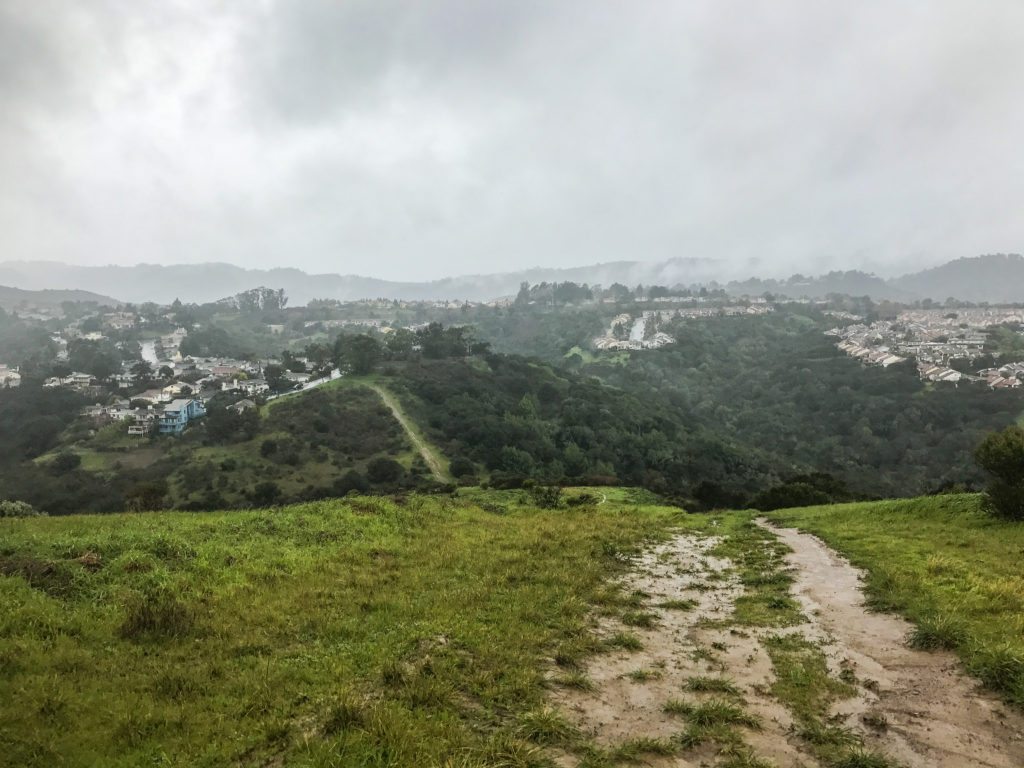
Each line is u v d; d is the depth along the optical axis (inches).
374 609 490.6
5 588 441.1
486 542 792.3
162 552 581.6
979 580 529.3
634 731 311.7
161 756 264.2
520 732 296.2
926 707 332.8
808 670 387.2
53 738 270.8
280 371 4439.0
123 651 378.6
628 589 598.9
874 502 1116.5
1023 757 283.7
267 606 482.0
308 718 302.4
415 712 305.4
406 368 4097.0
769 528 993.5
